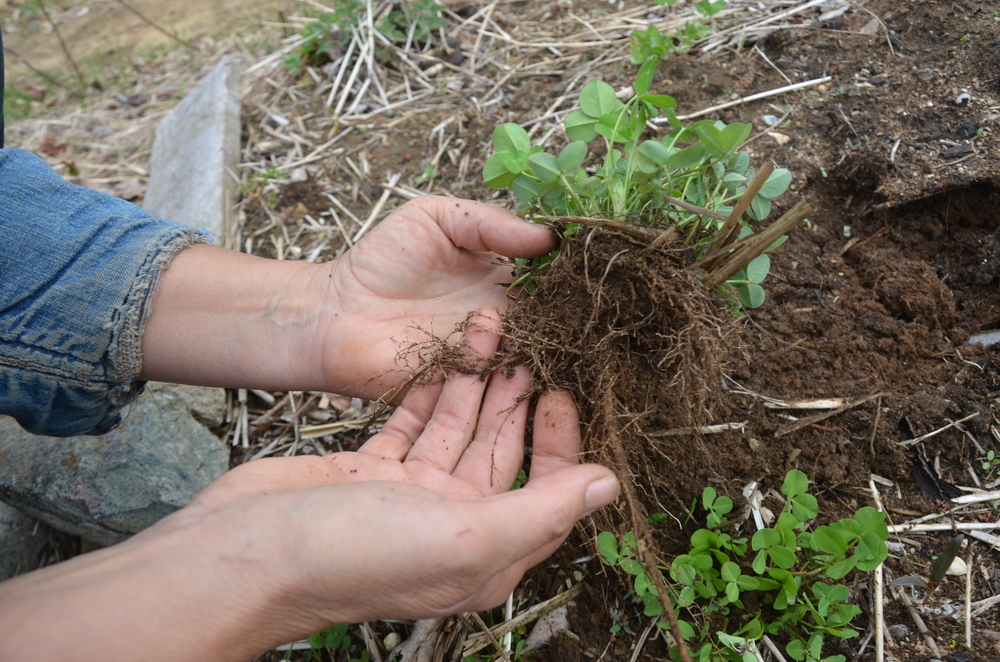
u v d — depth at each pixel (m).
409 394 0.31
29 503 0.36
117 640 0.20
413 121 0.54
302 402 0.41
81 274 0.30
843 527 0.28
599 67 0.51
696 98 0.46
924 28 0.44
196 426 0.39
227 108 0.58
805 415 0.33
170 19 0.99
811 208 0.28
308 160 0.53
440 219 0.32
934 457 0.32
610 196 0.32
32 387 0.30
